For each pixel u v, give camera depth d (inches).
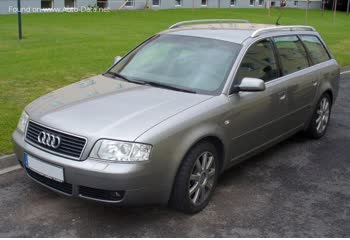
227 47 206.4
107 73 218.2
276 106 217.8
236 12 1154.0
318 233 166.1
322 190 202.4
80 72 402.9
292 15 1221.1
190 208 172.4
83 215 171.9
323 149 254.7
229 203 185.8
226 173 216.4
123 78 206.2
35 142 167.9
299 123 247.4
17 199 183.0
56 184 162.9
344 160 239.5
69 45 539.2
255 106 201.2
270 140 221.9
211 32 221.3
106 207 178.1
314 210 183.6
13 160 216.8
